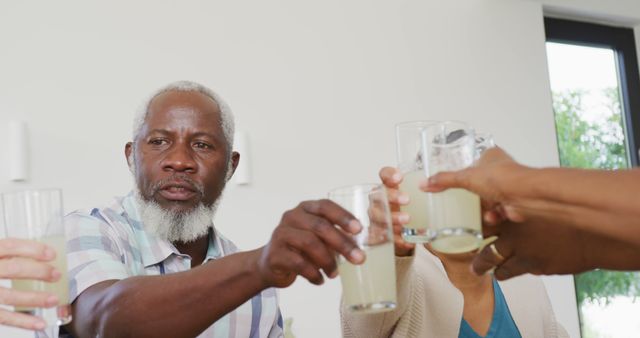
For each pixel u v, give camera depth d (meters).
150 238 1.93
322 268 1.14
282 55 3.65
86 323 1.51
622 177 1.01
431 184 1.14
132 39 3.34
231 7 3.57
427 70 4.00
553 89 4.42
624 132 4.56
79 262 1.67
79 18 3.25
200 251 2.04
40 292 1.17
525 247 1.30
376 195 1.13
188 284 1.30
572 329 4.05
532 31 4.30
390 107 3.87
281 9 3.69
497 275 1.39
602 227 1.03
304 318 3.47
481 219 1.26
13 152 3.02
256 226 3.45
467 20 4.15
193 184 1.93
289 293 3.45
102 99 3.24
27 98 3.11
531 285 1.91
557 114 4.39
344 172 3.69
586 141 4.44
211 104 2.02
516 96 4.20
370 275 1.11
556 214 1.07
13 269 1.17
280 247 1.15
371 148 3.78
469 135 1.16
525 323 1.84
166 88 2.03
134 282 1.42
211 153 1.99
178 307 1.31
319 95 3.70
